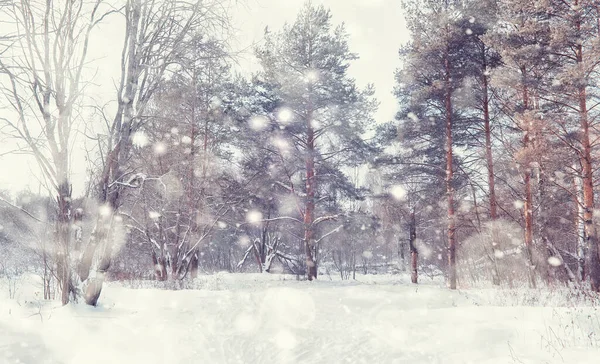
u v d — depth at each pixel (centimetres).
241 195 2277
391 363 457
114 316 687
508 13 1653
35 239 787
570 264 2278
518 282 1789
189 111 1501
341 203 2556
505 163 1934
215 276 2514
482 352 494
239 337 584
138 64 883
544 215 2042
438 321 703
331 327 651
